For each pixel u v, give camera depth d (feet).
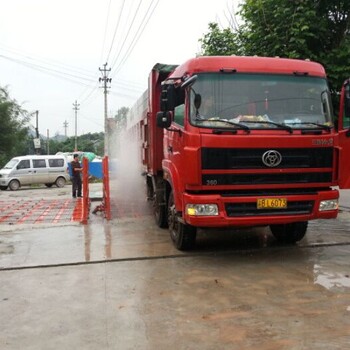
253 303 15.83
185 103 20.39
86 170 33.86
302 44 29.45
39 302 16.35
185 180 20.10
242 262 21.24
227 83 20.48
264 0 31.09
